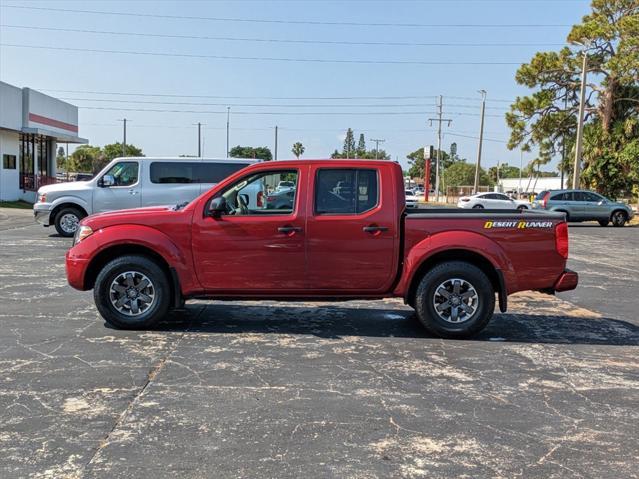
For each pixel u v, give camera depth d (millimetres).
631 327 7637
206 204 6719
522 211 7289
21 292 8945
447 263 6723
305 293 6777
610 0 39500
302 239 6648
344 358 5961
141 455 3822
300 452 3908
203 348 6188
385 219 6656
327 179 6711
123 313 6797
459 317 6766
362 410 4637
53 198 15883
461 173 93750
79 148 93500
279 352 6113
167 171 15711
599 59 40188
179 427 4254
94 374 5320
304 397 4875
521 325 7648
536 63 41719
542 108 42469
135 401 4711
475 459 3863
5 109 30891
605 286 10984
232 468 3676
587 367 5879
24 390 4902
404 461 3814
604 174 37812
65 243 14977
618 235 23578
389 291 6809
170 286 6871
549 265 6746
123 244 6707
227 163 15844
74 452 3844
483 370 5695
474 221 6684
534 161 45719
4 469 3609
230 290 6754
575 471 3727
